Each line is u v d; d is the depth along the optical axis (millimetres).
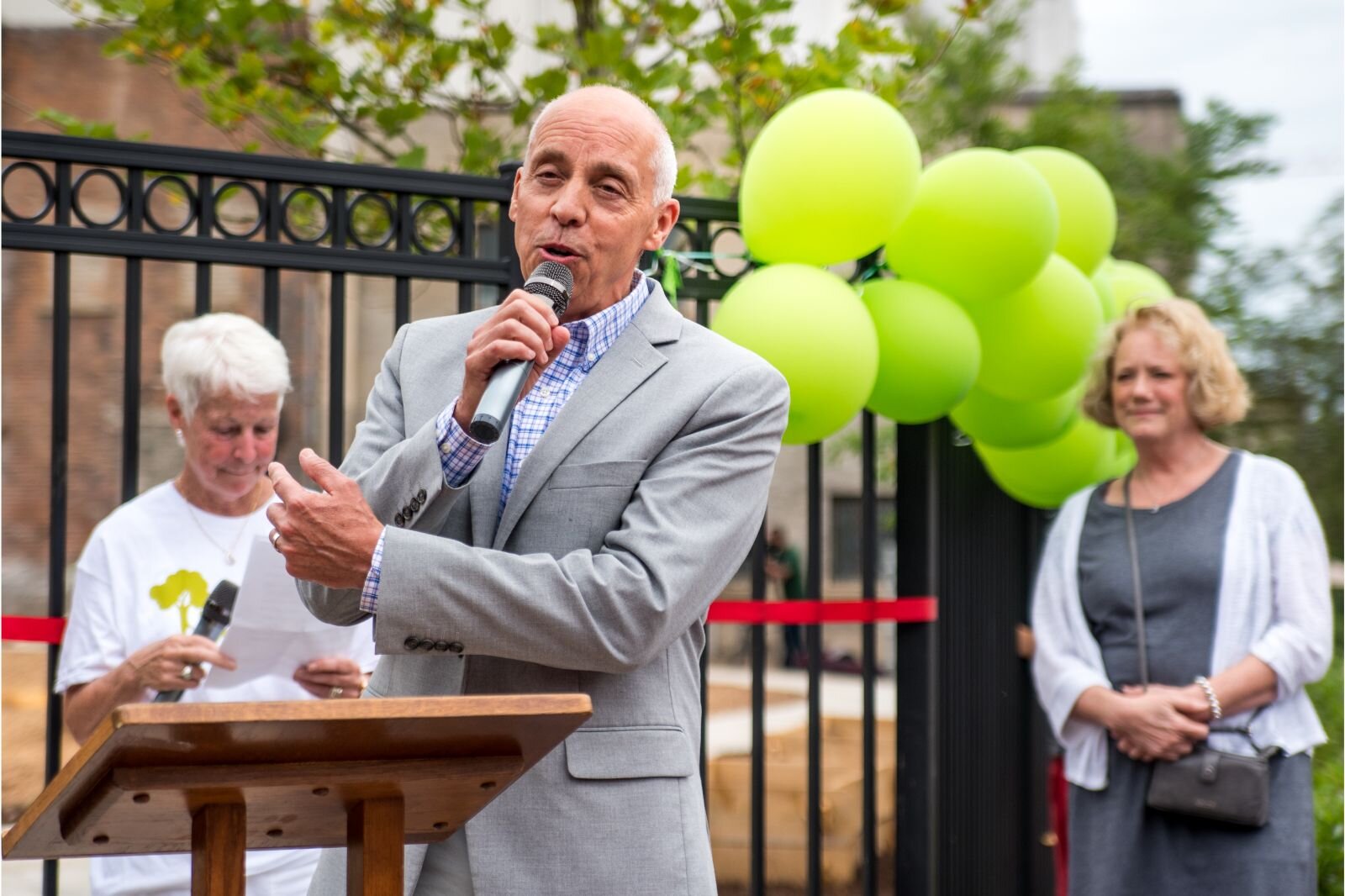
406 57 5238
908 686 3795
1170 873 3502
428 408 2221
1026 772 4688
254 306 8852
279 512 1961
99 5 4898
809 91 4855
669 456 2125
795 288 3264
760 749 3605
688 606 2045
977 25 8023
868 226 3307
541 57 6695
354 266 3205
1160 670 3572
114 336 9133
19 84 8219
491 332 2014
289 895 3025
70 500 9086
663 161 2270
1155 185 8977
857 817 6016
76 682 3035
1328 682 6902
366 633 3102
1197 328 3730
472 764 1606
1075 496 3914
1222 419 3693
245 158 3133
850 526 13539
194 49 4875
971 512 4473
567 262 2184
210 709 1360
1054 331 3807
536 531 2092
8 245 2992
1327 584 3586
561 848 2014
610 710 2074
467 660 2094
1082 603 3744
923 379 3510
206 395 3039
